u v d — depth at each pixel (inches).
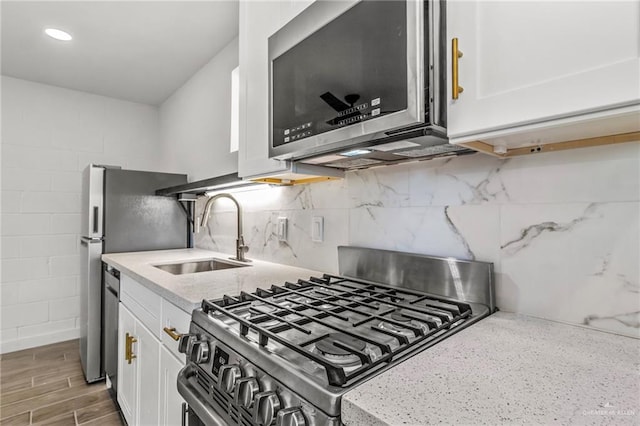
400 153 40.0
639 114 20.9
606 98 20.8
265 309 38.7
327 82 36.4
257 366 27.2
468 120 27.2
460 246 40.9
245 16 56.5
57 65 102.1
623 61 20.2
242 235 78.4
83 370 92.8
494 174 37.8
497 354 25.9
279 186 69.4
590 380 21.8
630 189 29.0
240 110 57.7
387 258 47.8
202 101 103.7
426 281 43.3
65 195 119.2
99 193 90.8
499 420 17.6
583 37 21.7
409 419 17.8
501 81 25.4
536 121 23.9
